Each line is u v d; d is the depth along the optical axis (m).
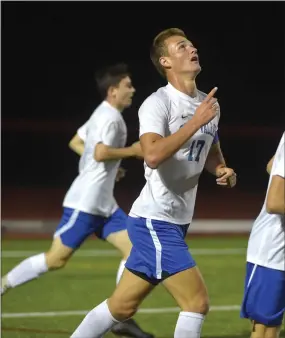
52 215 40.62
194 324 11.16
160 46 11.65
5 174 58.56
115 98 16.73
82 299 20.09
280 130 81.19
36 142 71.31
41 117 85.62
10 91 85.25
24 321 17.31
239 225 36.81
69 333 16.14
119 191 48.38
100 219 16.48
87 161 16.62
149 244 11.45
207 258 27.64
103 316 11.73
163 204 11.45
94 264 26.05
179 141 10.66
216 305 19.34
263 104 84.25
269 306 10.72
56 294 20.73
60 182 55.22
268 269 10.70
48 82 85.88
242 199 47.91
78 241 16.45
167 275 11.35
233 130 80.69
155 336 15.99
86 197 16.34
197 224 36.38
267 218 10.80
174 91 11.49
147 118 11.14
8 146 69.19
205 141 11.55
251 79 84.56
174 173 11.40
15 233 34.75
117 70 16.75
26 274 16.39
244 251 29.45
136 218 11.62
